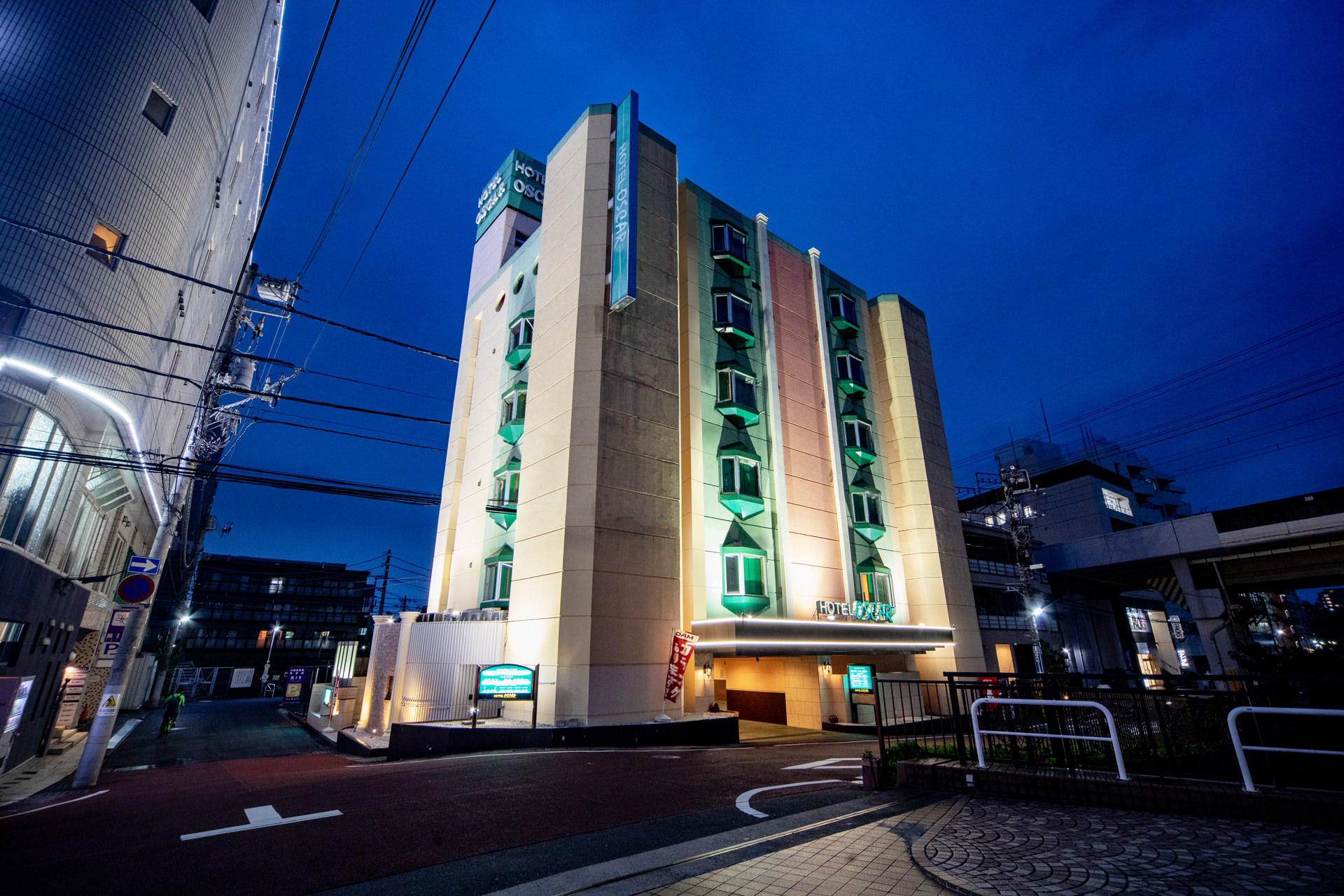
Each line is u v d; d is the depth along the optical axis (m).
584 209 22.31
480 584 24.42
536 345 23.23
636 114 22.45
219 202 20.78
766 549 23.42
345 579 68.00
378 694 20.48
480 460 27.66
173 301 17.05
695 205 26.34
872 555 27.77
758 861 5.28
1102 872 4.47
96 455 15.23
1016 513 35.25
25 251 12.44
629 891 4.72
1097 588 46.50
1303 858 4.59
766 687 26.31
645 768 11.03
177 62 15.99
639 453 20.31
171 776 13.95
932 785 7.74
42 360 12.45
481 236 34.56
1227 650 33.78
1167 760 7.22
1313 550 33.28
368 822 7.11
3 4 13.07
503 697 16.92
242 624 62.16
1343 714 5.72
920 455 30.91
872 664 26.02
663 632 19.12
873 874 4.83
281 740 26.06
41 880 5.37
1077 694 9.43
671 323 22.88
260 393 16.52
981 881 4.43
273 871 5.51
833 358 30.44
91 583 19.02
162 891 5.07
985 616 38.31
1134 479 67.00
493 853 5.91
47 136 13.10
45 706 16.08
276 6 25.09
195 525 41.88
